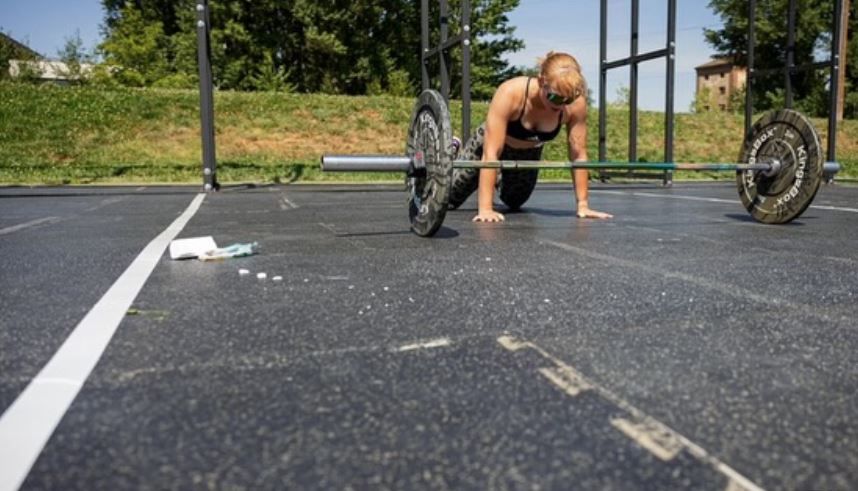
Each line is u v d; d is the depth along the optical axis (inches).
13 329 56.1
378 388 42.8
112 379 43.9
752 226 143.6
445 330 56.7
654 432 36.4
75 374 44.7
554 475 31.5
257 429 36.3
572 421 37.8
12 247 107.5
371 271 86.4
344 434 35.8
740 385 43.9
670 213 176.4
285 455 33.3
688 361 48.8
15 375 44.5
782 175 143.0
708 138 517.7
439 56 279.4
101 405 39.4
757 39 1132.5
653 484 30.7
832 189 296.0
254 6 967.6
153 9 1101.1
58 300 67.6
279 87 960.3
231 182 323.9
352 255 101.0
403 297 70.1
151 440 34.8
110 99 432.1
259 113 448.8
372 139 444.8
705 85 2434.8
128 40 954.1
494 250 106.7
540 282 79.0
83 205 199.2
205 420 37.4
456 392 42.2
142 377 44.3
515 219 159.2
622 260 96.3
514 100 139.1
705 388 43.2
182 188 284.7
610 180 359.6
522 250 106.7
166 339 53.4
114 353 49.6
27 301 67.1
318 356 49.3
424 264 92.4
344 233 130.7
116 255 99.2
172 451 33.6
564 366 47.4
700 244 114.0
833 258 98.5
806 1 1090.1
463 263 93.4
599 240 119.5
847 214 172.9
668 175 314.8
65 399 40.2
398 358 49.0
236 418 37.8
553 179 369.7
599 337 55.0
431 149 114.3
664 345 52.8
